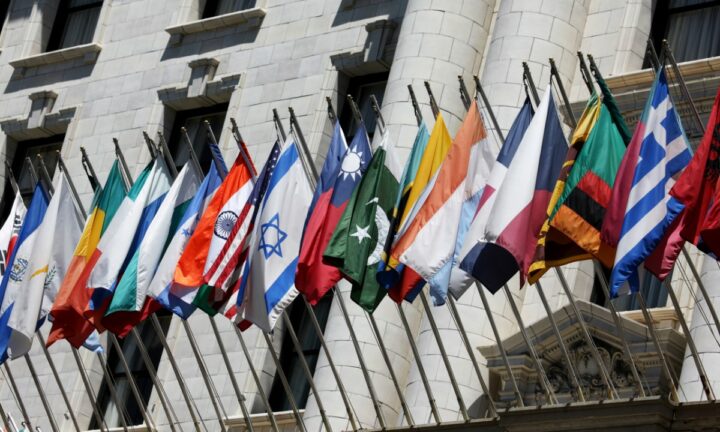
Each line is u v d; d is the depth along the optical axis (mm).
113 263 27156
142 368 32844
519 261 23047
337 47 32656
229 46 34469
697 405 22438
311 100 32375
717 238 21328
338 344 28656
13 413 33906
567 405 23375
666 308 25297
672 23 28453
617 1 28859
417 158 24938
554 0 28922
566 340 25312
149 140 28156
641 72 27078
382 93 31922
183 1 35750
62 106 36844
